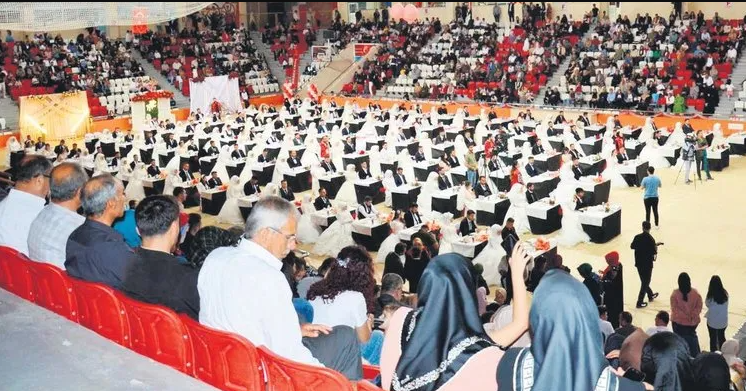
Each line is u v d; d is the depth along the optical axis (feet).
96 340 17.74
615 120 98.43
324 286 18.57
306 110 128.77
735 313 46.16
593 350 9.46
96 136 108.06
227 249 15.34
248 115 126.21
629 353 20.75
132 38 151.12
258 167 84.74
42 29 50.47
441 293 10.51
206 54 152.15
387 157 86.74
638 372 13.71
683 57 117.39
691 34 122.31
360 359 16.51
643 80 113.50
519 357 9.97
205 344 15.46
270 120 120.57
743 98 106.63
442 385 10.34
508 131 98.89
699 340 42.68
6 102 122.01
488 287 52.70
